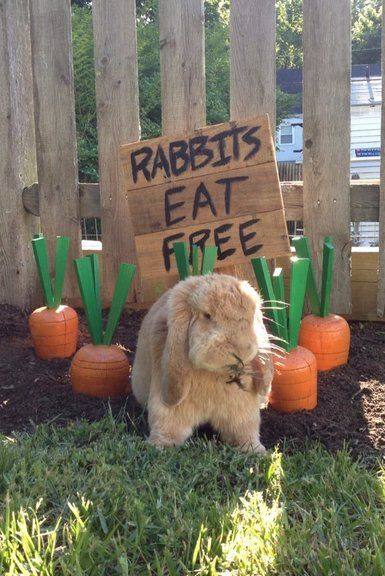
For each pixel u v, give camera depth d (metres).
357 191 1.93
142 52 5.37
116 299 1.54
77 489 1.07
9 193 2.19
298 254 1.52
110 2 1.99
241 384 1.21
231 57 1.92
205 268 1.48
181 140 1.75
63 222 2.16
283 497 1.07
